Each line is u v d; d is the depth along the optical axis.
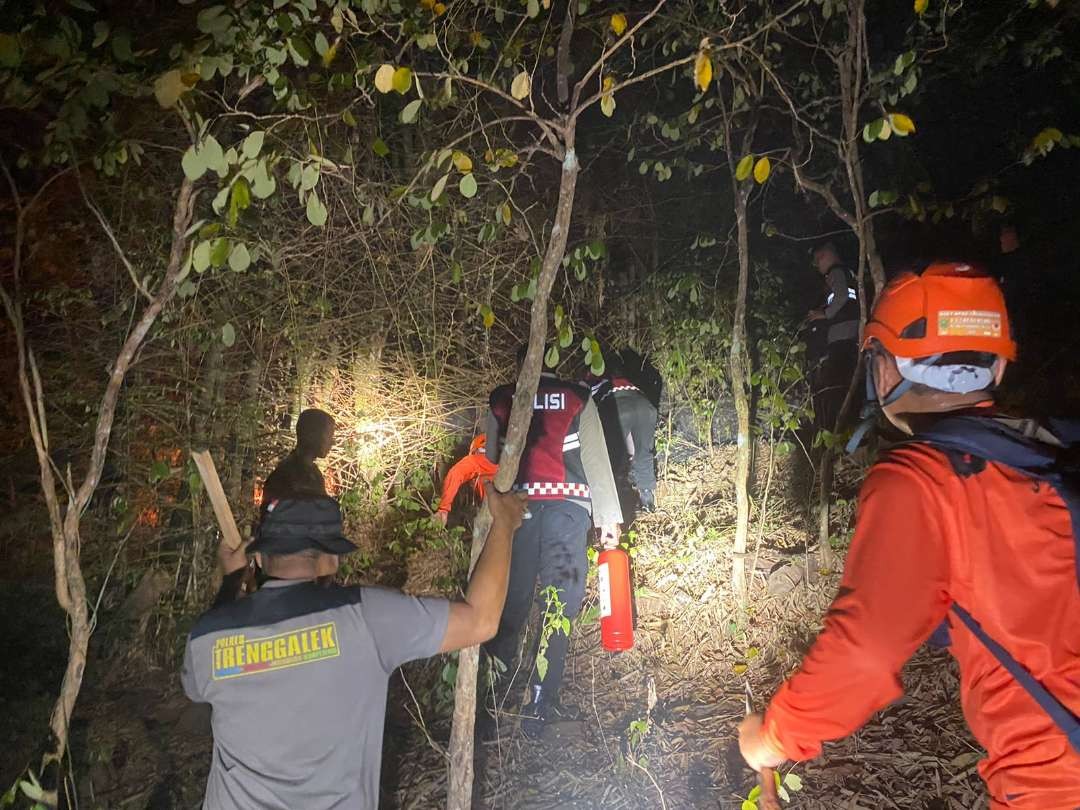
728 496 7.26
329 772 2.29
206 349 5.69
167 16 4.32
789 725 1.94
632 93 7.88
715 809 4.00
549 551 4.83
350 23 4.04
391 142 6.40
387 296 6.59
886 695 1.85
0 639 5.52
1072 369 8.21
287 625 2.34
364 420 6.62
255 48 3.65
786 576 5.94
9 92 3.09
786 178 9.09
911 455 1.89
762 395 7.23
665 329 8.14
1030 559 1.79
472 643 2.46
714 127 6.65
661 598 5.96
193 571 5.73
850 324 7.45
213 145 2.87
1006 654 1.79
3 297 3.28
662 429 8.12
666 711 4.83
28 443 6.23
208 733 4.89
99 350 5.76
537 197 7.37
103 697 5.25
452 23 4.71
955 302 1.96
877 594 1.81
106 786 4.41
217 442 5.89
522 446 3.12
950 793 3.87
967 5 6.56
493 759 4.50
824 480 5.88
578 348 7.55
